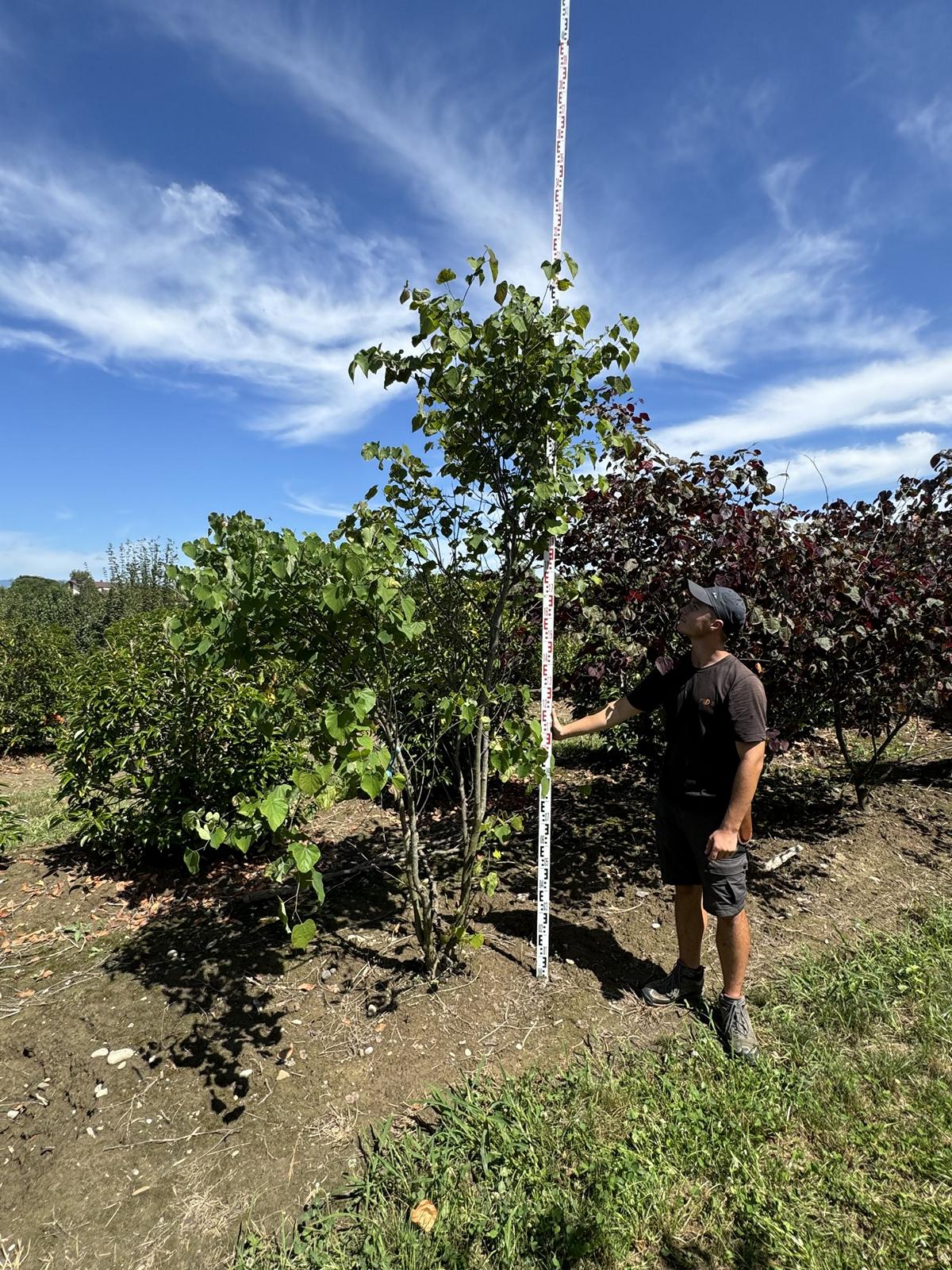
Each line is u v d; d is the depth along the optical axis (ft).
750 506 12.72
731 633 8.83
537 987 9.65
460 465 9.29
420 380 8.71
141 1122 7.42
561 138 8.59
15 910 12.59
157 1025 8.96
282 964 10.27
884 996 9.39
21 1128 7.40
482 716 8.79
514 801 17.06
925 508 16.06
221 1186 6.66
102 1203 6.52
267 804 6.56
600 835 15.44
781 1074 7.99
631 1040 8.68
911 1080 7.86
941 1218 6.13
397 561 8.03
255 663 8.10
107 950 11.00
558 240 8.64
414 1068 8.13
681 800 8.78
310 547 7.20
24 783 24.03
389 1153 6.93
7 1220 6.36
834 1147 7.00
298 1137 7.21
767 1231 6.07
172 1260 5.98
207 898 12.74
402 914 11.64
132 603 66.80
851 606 12.00
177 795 13.55
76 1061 8.33
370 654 7.79
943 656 12.17
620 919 11.78
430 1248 5.87
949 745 22.06
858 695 13.52
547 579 9.25
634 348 8.74
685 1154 6.83
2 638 28.04
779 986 9.84
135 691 13.73
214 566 7.66
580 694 13.48
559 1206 6.21
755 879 13.29
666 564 12.26
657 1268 5.85
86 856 15.02
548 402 8.29
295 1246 5.97
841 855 14.34
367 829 15.66
